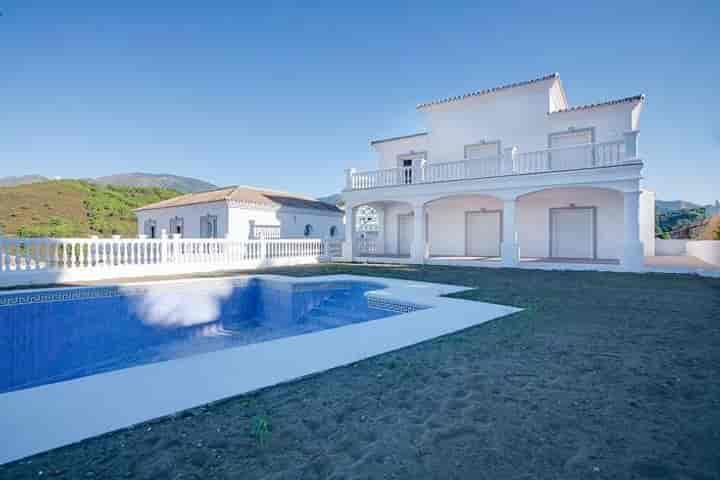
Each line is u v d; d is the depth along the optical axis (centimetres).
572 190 1825
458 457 268
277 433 302
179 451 274
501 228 2209
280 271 1656
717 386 398
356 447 282
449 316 741
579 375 433
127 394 371
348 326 666
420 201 2033
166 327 1048
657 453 273
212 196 2736
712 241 1698
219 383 402
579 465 258
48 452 269
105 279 1359
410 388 398
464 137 2205
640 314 762
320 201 3441
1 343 805
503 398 372
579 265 1591
